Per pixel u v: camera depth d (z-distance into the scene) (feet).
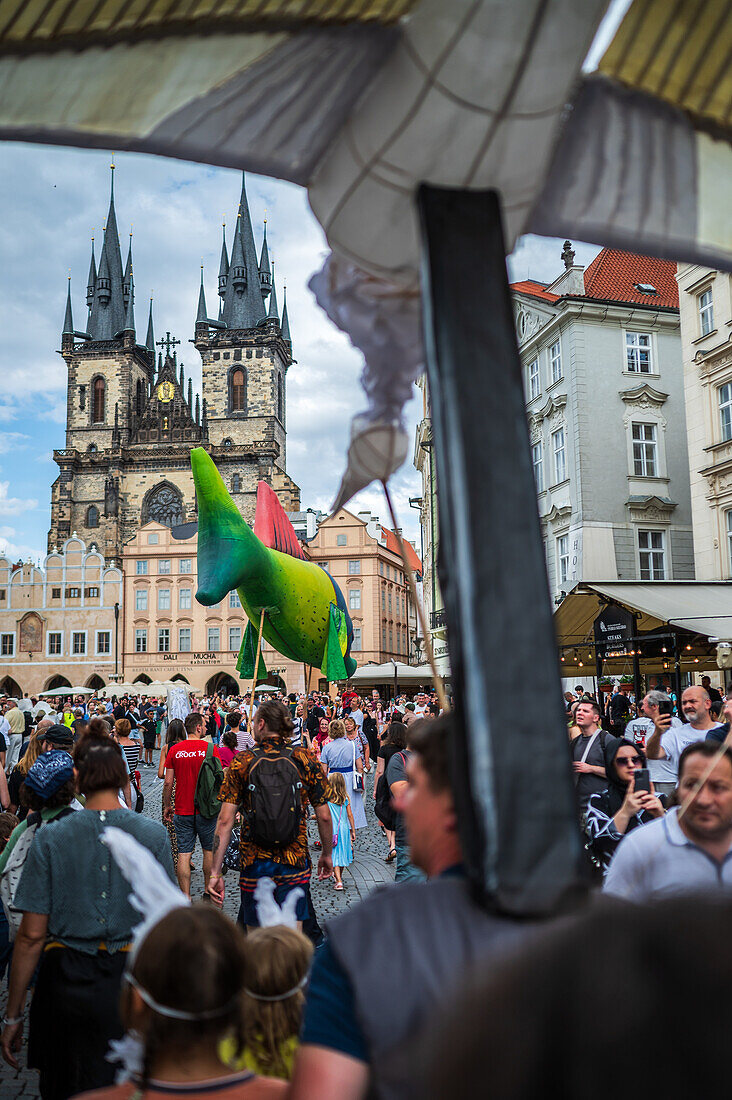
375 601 214.90
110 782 11.87
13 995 11.28
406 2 4.65
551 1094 1.69
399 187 5.36
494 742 4.01
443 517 4.46
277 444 283.18
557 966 1.81
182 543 225.35
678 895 1.93
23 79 4.50
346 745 37.58
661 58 5.23
